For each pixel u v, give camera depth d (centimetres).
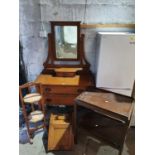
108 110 160
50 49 242
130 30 231
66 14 226
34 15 227
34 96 208
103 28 232
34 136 221
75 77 243
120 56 202
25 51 250
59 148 196
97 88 212
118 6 220
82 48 240
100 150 199
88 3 219
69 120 207
